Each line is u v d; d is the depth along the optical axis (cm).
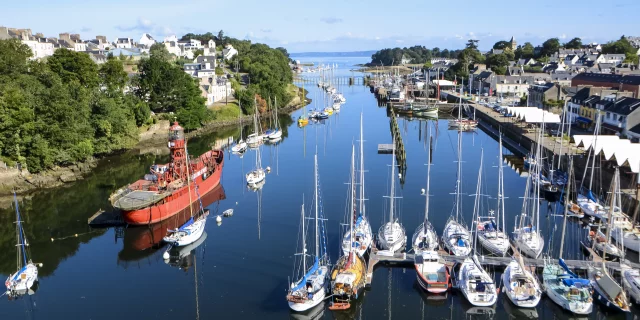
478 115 14300
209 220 6212
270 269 4825
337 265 4516
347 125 13588
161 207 6078
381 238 5059
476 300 3981
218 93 16138
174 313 4072
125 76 12156
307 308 3941
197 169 7344
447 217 6097
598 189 6819
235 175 8456
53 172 8169
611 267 4469
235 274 4741
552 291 4031
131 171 8950
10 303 4291
